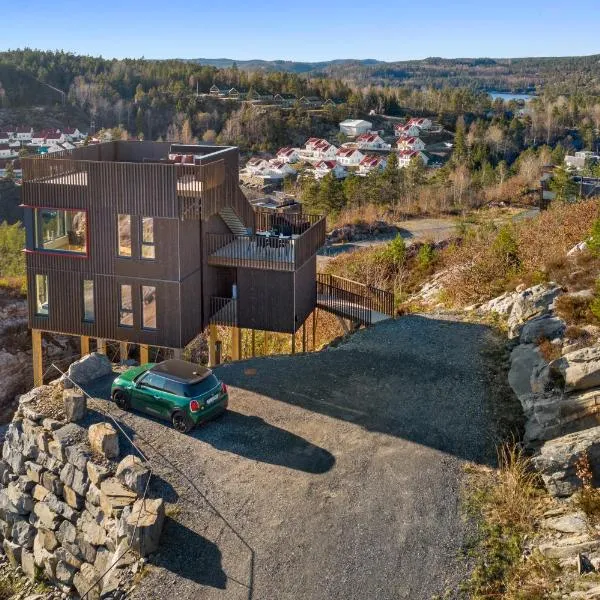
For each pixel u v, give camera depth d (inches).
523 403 676.1
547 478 533.6
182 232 857.5
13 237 2156.7
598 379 615.8
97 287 895.7
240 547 506.3
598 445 526.6
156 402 682.8
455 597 447.2
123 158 1085.8
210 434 667.4
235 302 954.7
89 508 607.8
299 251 934.4
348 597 453.4
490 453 613.3
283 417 701.9
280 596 458.0
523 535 498.9
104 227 871.7
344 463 609.0
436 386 756.6
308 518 533.6
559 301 819.4
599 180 2691.9
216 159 932.0
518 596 434.3
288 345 1163.3
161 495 570.3
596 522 480.1
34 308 933.8
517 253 1143.0
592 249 930.7
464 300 1074.1
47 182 887.7
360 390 759.1
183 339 882.1
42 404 724.7
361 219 2444.6
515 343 835.4
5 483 727.1
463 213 2620.6
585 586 422.3
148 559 502.0
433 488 564.7
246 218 1047.6
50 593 630.5
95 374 791.7
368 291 1108.5
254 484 581.3
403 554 488.7
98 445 625.3
